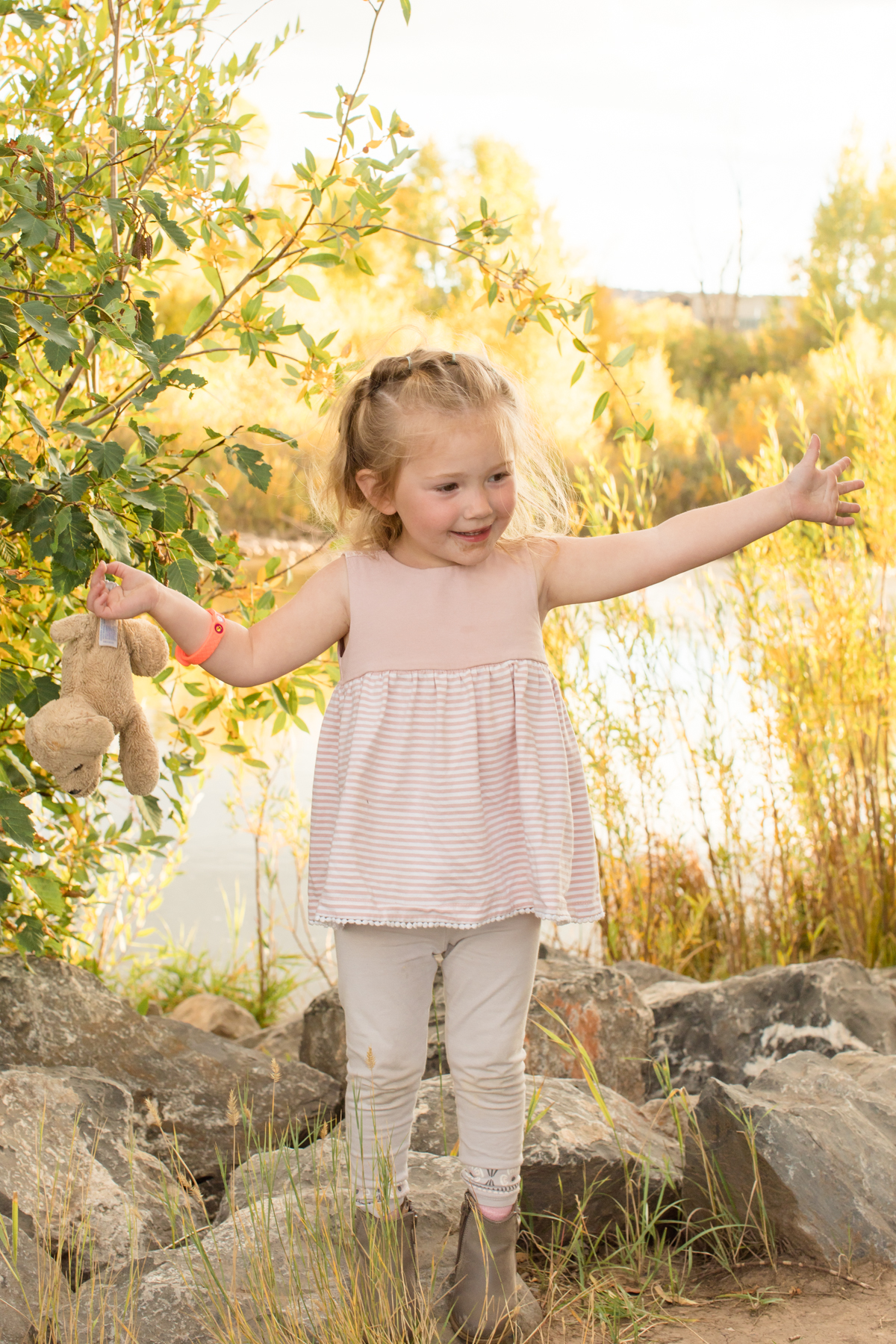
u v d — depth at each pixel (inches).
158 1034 105.0
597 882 73.6
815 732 176.4
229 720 118.6
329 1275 71.9
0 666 100.0
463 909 66.3
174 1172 93.0
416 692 68.4
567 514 84.7
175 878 204.7
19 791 101.8
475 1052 69.0
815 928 179.5
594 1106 97.0
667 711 192.4
